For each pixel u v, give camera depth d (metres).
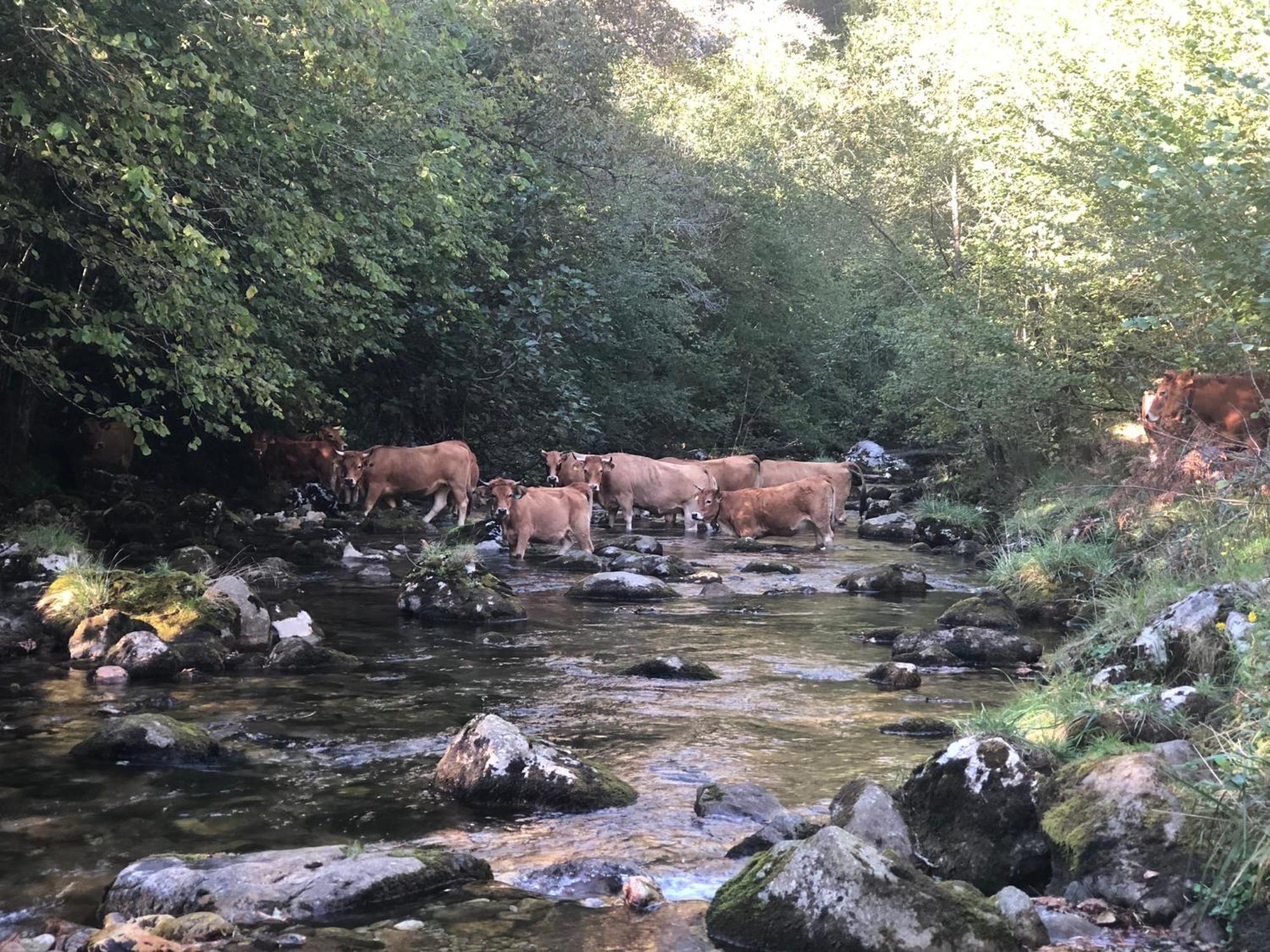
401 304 19.19
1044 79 15.96
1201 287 11.01
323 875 4.38
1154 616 7.59
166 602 9.03
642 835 5.20
